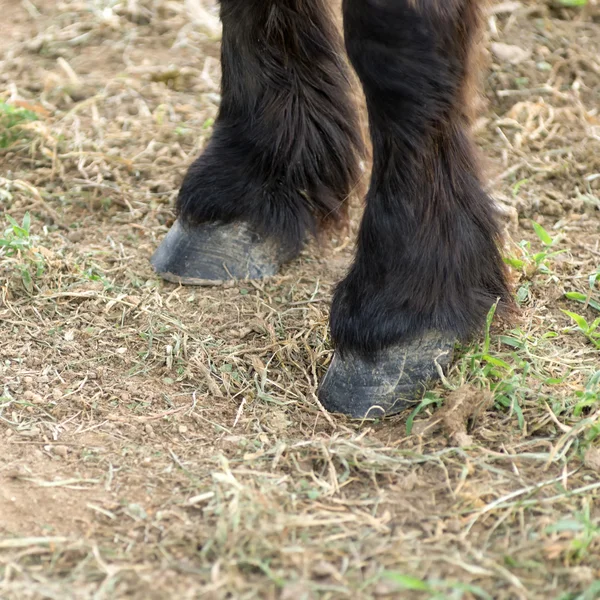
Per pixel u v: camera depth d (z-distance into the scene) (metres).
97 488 2.81
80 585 2.42
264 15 3.42
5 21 5.90
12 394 3.24
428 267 2.98
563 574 2.42
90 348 3.48
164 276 3.82
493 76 5.17
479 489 2.75
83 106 5.08
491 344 3.38
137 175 4.56
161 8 5.93
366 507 2.72
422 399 3.13
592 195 4.43
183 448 3.01
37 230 4.17
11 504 2.71
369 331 3.04
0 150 4.68
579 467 2.86
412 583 2.28
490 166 3.38
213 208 3.67
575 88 5.14
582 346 3.45
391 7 2.68
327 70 3.61
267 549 2.48
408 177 2.89
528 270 3.79
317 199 3.79
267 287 3.78
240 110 3.64
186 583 2.41
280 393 3.31
